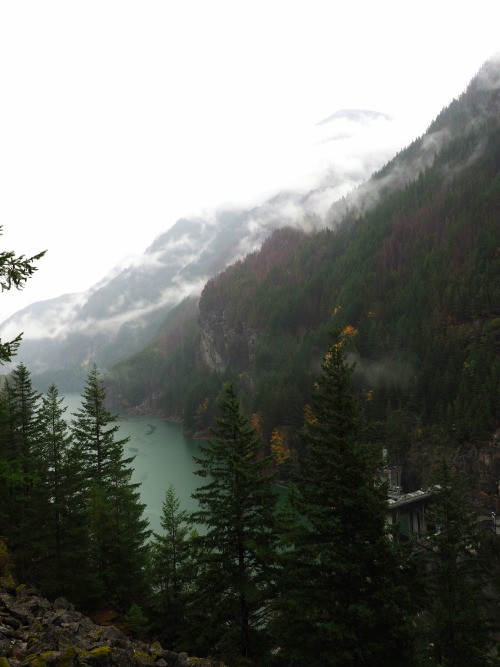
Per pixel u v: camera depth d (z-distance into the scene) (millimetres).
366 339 146000
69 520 28953
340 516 18734
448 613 27094
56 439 30516
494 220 172875
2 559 26406
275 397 125812
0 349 12609
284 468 101500
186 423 164125
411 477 101500
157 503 83062
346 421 19359
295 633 18344
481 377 107000
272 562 21219
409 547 19031
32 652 14086
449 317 135375
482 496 88750
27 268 12500
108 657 14555
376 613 16734
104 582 29234
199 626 23453
